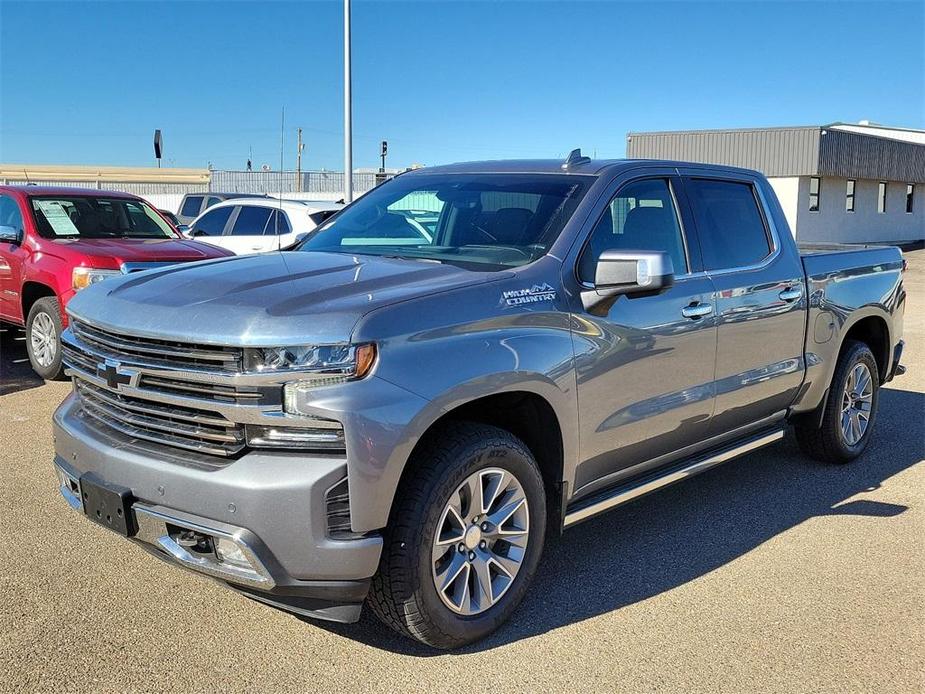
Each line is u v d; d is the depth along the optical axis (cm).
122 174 1811
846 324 573
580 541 465
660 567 432
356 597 313
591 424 389
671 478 447
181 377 315
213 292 340
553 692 319
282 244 1253
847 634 368
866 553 454
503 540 360
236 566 308
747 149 3366
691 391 447
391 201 479
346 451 298
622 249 416
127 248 806
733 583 415
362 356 304
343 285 343
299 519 296
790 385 530
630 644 355
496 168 472
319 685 319
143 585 393
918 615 386
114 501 326
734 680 331
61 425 365
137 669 325
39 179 1758
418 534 319
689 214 467
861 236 3888
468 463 332
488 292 351
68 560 417
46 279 782
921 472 594
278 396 301
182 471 308
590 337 384
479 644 353
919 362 1012
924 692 326
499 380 338
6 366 868
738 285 476
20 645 339
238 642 347
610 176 430
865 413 618
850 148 3428
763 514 510
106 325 341
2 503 488
